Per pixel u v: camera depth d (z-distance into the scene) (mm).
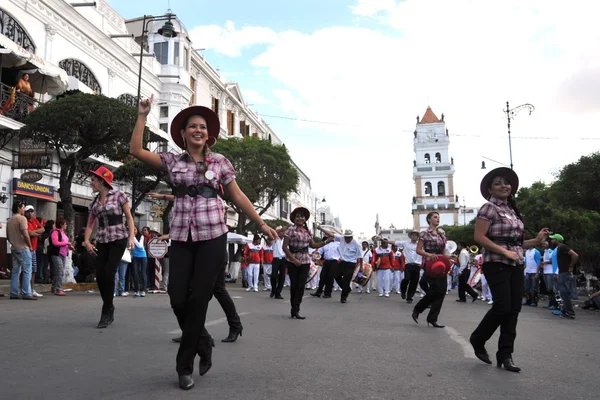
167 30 20594
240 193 3859
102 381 3635
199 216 3584
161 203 25047
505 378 4160
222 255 3629
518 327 8266
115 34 23750
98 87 22031
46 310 7961
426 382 3896
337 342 5688
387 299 14523
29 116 14117
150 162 3668
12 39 16953
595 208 21641
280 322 7438
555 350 5809
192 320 3510
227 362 4387
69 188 14508
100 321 6262
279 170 28062
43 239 13281
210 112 3793
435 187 90438
